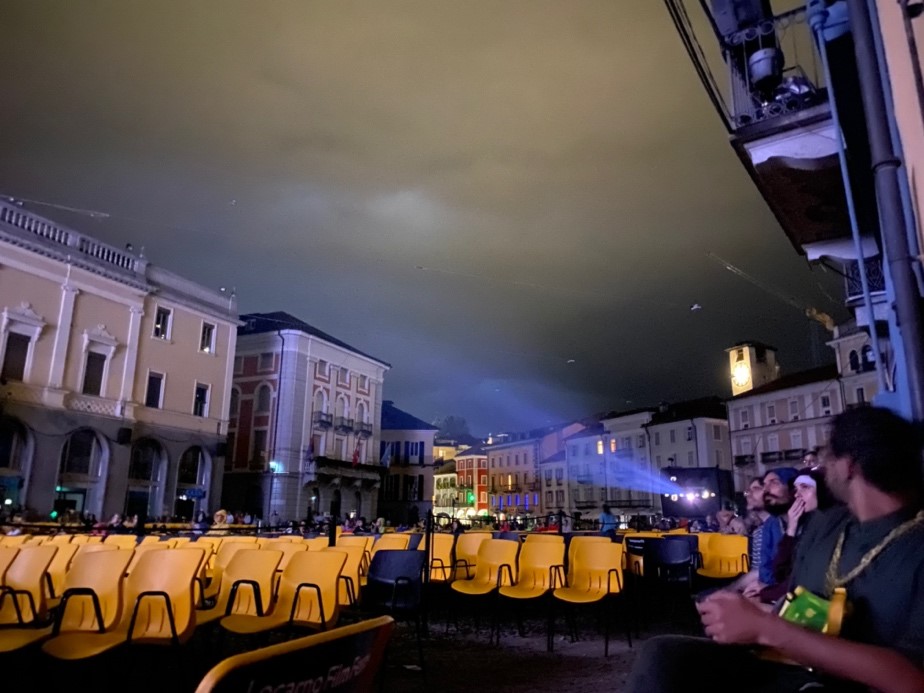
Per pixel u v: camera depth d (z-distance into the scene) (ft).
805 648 5.61
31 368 79.46
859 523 6.70
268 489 126.62
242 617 17.08
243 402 133.69
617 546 23.66
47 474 79.15
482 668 19.70
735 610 5.90
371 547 29.91
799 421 156.15
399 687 17.48
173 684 16.83
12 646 13.52
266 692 4.58
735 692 6.74
